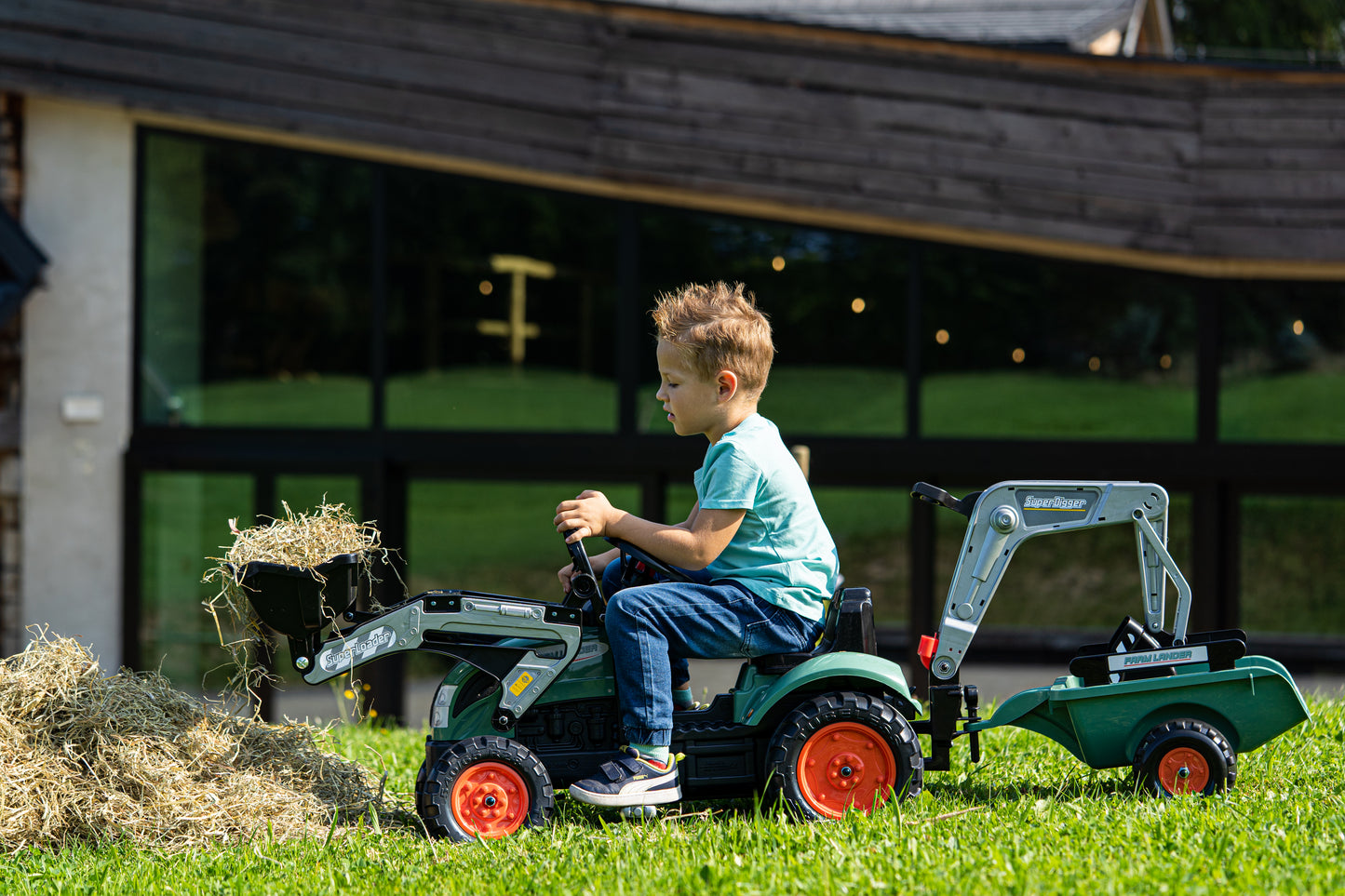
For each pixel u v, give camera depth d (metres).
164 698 4.39
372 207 10.23
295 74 10.01
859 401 10.02
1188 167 9.62
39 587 10.27
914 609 10.09
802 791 3.83
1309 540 10.01
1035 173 9.67
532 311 10.17
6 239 9.78
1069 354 9.94
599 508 3.95
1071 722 4.06
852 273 10.02
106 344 10.31
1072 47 10.48
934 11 14.10
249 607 4.22
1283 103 9.52
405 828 4.12
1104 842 3.40
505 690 3.91
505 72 9.92
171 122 10.20
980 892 3.00
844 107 9.77
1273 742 4.77
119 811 3.98
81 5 10.05
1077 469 9.92
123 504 10.28
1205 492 10.03
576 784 3.73
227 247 10.32
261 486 10.20
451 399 10.17
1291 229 9.52
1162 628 4.14
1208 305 9.88
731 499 3.90
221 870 3.63
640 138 9.87
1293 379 9.90
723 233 10.08
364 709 9.95
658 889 3.19
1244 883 2.98
